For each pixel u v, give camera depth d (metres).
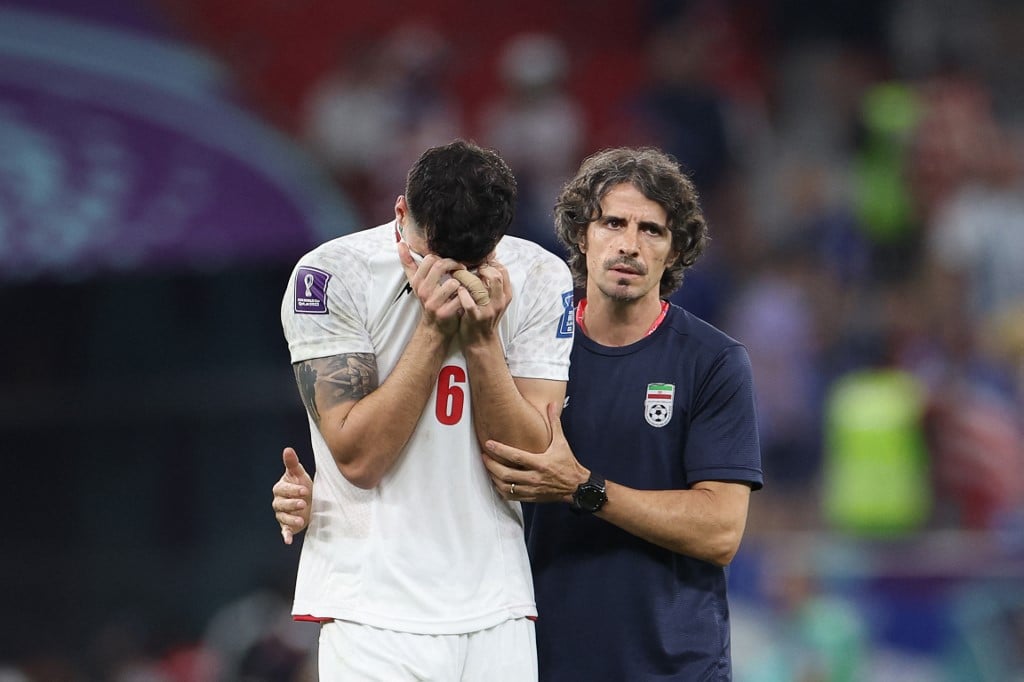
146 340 37.50
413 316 15.52
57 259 32.94
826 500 38.91
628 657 16.72
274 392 36.47
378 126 45.28
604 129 49.25
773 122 52.38
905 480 37.50
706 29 49.88
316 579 15.52
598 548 16.86
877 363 42.41
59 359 37.25
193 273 37.53
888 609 30.56
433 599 15.27
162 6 38.88
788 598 30.91
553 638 16.84
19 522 36.31
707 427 16.80
